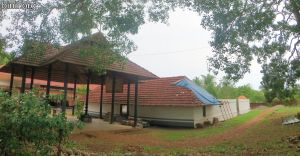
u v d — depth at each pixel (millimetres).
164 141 17219
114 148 13969
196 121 25906
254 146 14234
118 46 15570
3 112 6203
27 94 6578
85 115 25141
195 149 14055
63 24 14188
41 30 14070
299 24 12586
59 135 6684
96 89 36031
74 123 7070
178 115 26312
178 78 29578
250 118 31609
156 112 27719
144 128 24875
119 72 22469
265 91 14883
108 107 32688
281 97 14398
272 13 12125
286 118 25906
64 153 9883
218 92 56125
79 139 16281
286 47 13484
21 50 14602
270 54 13656
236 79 13344
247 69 13273
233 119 31859
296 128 19703
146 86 30859
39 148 6484
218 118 30453
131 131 21891
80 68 20672
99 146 14320
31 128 6211
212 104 28094
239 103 38938
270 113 35000
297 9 12078
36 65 20062
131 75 23891
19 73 25984
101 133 19312
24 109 6172
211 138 18359
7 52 16828
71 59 18750
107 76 24984
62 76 27938
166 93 28094
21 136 6234
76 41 15328
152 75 25078
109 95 32812
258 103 55219
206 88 55750
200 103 25484
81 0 13844
